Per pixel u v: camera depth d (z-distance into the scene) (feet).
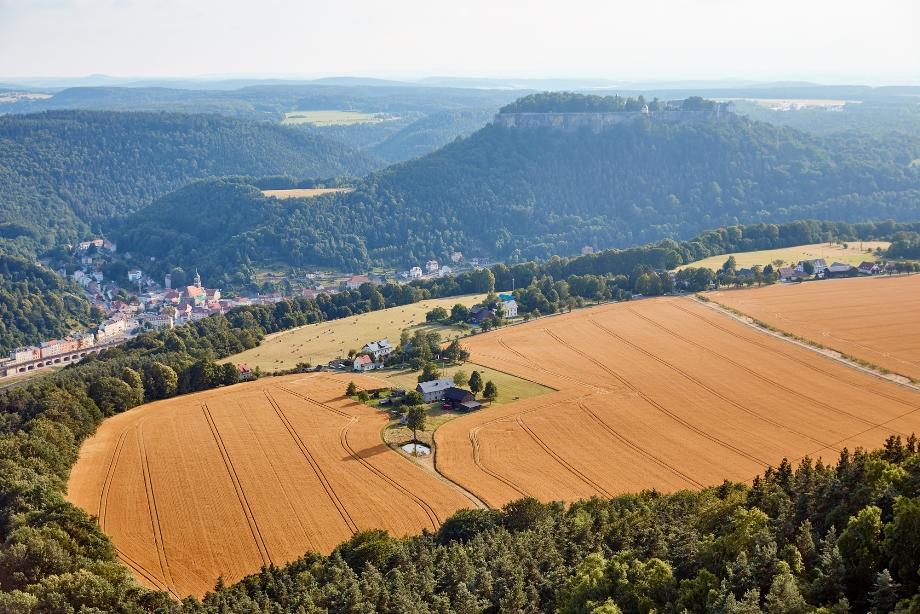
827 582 256.52
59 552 358.64
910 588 245.04
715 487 443.73
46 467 478.59
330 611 327.26
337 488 487.61
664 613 268.00
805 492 337.31
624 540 349.20
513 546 362.74
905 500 260.83
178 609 334.85
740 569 269.64
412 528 438.81
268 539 432.66
